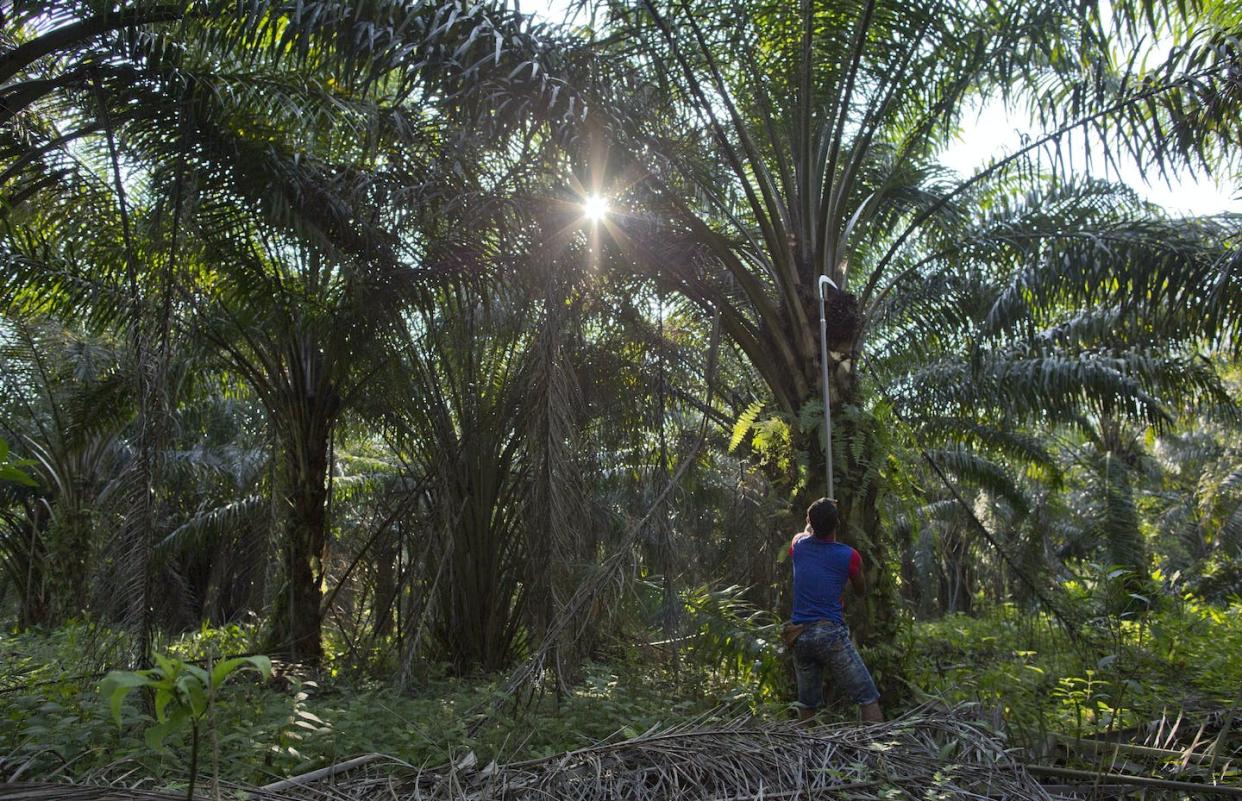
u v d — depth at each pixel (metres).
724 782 3.82
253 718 4.95
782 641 6.19
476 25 5.51
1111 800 4.18
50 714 4.45
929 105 7.25
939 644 9.16
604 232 7.03
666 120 6.90
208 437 14.77
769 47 6.98
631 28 6.57
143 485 5.73
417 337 8.09
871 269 10.02
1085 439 16.77
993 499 16.83
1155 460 23.66
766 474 7.20
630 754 4.03
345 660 8.34
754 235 7.77
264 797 3.43
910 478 6.39
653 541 6.69
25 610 14.80
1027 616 7.84
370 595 9.11
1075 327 10.18
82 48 6.45
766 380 6.81
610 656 6.98
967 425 13.46
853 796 3.74
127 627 5.45
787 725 4.52
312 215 7.33
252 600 9.74
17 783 2.99
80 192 7.70
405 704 5.71
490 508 8.07
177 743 4.22
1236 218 6.73
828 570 5.42
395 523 9.02
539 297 7.05
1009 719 5.24
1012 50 6.61
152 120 6.53
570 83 5.83
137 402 6.08
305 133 7.04
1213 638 8.09
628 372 8.05
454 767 3.81
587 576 5.76
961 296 8.14
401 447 8.95
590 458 7.41
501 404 8.05
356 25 5.50
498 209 6.89
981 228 7.80
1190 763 4.62
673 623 6.72
